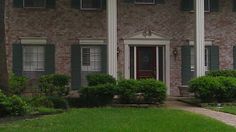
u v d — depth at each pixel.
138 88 22.78
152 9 28.28
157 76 28.33
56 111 18.86
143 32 28.12
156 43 28.20
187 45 28.33
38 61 27.59
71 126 15.22
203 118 17.61
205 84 23.70
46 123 15.79
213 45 28.53
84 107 22.34
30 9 27.56
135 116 18.09
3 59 19.84
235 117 18.69
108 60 25.02
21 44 27.42
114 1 25.11
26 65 27.48
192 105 23.55
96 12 27.94
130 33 28.05
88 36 27.86
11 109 17.69
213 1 28.66
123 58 27.97
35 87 25.95
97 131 14.30
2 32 19.86
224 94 23.73
